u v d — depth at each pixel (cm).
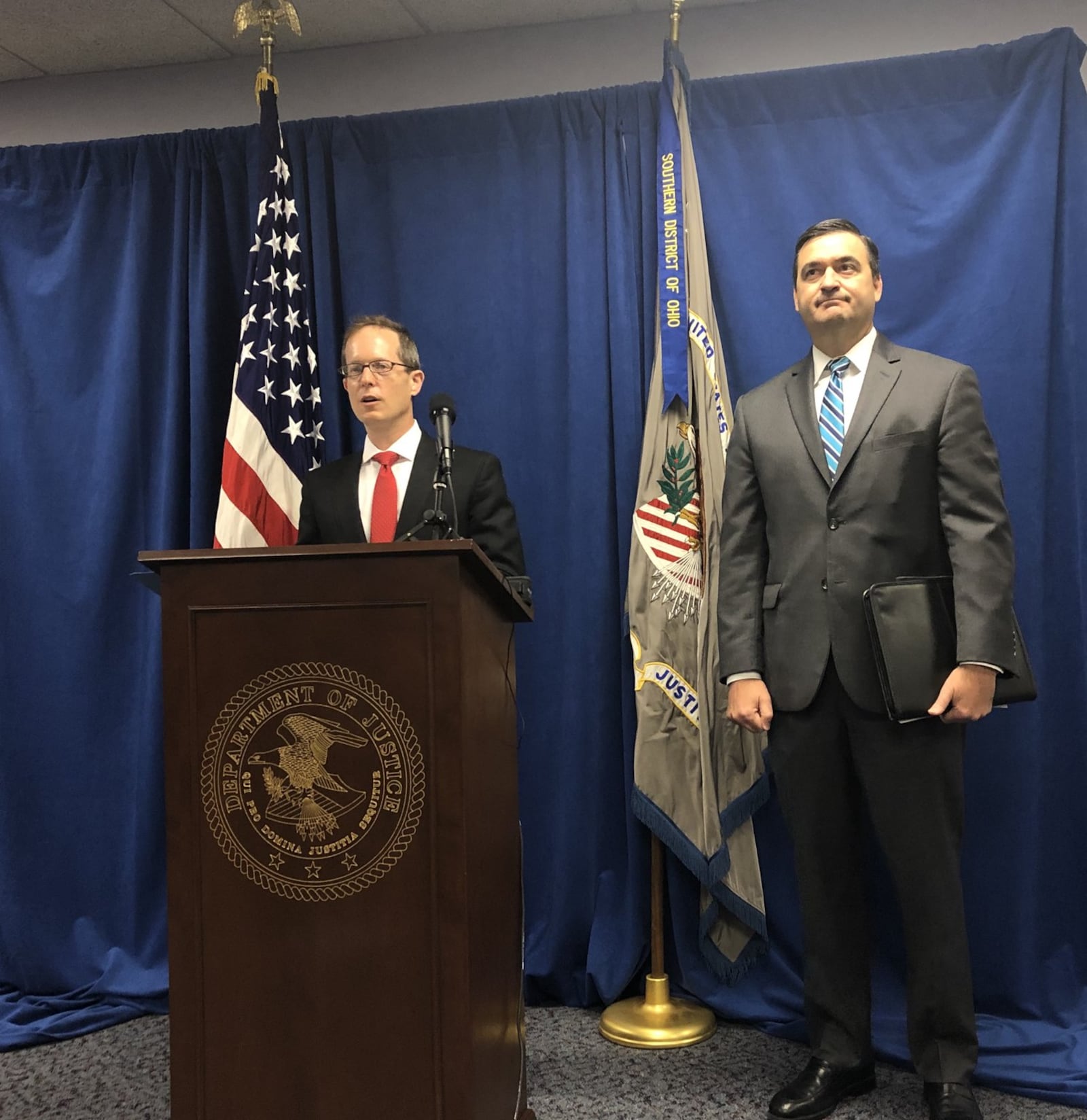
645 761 264
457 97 323
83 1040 271
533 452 299
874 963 267
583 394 291
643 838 278
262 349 279
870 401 216
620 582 286
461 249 306
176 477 305
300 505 268
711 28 311
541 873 292
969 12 300
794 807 221
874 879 268
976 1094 224
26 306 316
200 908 156
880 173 285
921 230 280
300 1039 153
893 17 303
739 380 288
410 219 308
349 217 309
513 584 195
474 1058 151
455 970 150
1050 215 271
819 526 216
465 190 306
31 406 314
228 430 273
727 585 229
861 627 209
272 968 154
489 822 168
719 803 265
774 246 289
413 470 243
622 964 274
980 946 264
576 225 296
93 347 315
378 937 152
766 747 267
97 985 289
